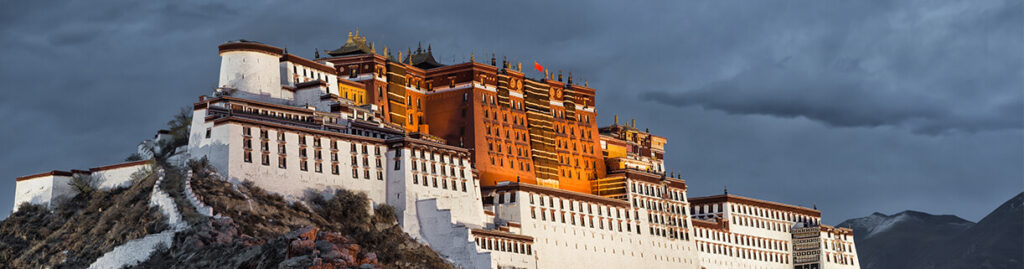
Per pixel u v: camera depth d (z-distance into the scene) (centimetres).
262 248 18862
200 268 19188
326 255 18162
